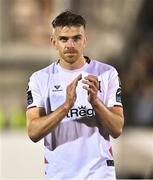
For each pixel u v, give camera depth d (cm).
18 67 5116
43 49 5159
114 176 1217
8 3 5344
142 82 3219
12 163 2567
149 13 4641
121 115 1209
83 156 1199
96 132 1201
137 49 4272
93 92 1162
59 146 1202
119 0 4672
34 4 5247
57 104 1211
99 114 1173
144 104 2892
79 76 1171
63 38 1183
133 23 4647
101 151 1204
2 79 5081
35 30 5247
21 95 5056
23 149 2620
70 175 1201
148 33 4584
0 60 5116
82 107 1195
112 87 1223
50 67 1230
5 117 3788
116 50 4488
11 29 5266
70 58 1190
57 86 1213
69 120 1198
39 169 2564
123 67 3859
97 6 4569
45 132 1173
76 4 4312
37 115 1211
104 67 1230
